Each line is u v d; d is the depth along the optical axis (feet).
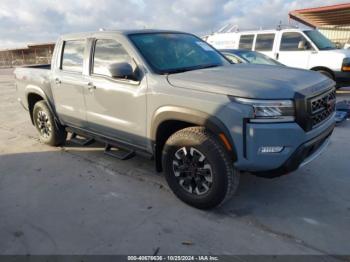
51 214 10.16
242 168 8.81
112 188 11.78
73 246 8.55
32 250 8.46
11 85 48.16
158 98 9.95
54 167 13.93
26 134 19.45
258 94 8.21
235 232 8.91
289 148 8.37
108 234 9.02
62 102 14.42
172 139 9.99
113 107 11.72
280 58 31.78
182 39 13.02
